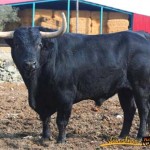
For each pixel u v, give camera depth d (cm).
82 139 798
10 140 782
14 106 1093
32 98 754
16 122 923
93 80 773
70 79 754
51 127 879
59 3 2906
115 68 780
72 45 764
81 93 775
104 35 796
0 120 938
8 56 1855
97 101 800
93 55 772
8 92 1324
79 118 963
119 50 786
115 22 3039
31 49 711
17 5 2816
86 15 3008
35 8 2983
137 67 786
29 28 732
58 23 2948
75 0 2788
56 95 751
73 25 2966
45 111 774
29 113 1018
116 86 794
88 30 3017
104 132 852
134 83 790
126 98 818
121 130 834
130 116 820
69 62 753
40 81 747
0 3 2788
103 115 988
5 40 752
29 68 698
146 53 791
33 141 779
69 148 739
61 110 759
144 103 793
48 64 738
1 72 1526
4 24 2695
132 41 791
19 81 1534
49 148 738
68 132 847
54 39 742
